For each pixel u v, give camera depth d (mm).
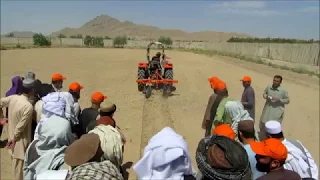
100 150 2715
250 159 3100
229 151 2232
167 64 12461
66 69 18516
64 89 12953
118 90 12844
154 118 9023
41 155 3459
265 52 36219
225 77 16688
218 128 3111
